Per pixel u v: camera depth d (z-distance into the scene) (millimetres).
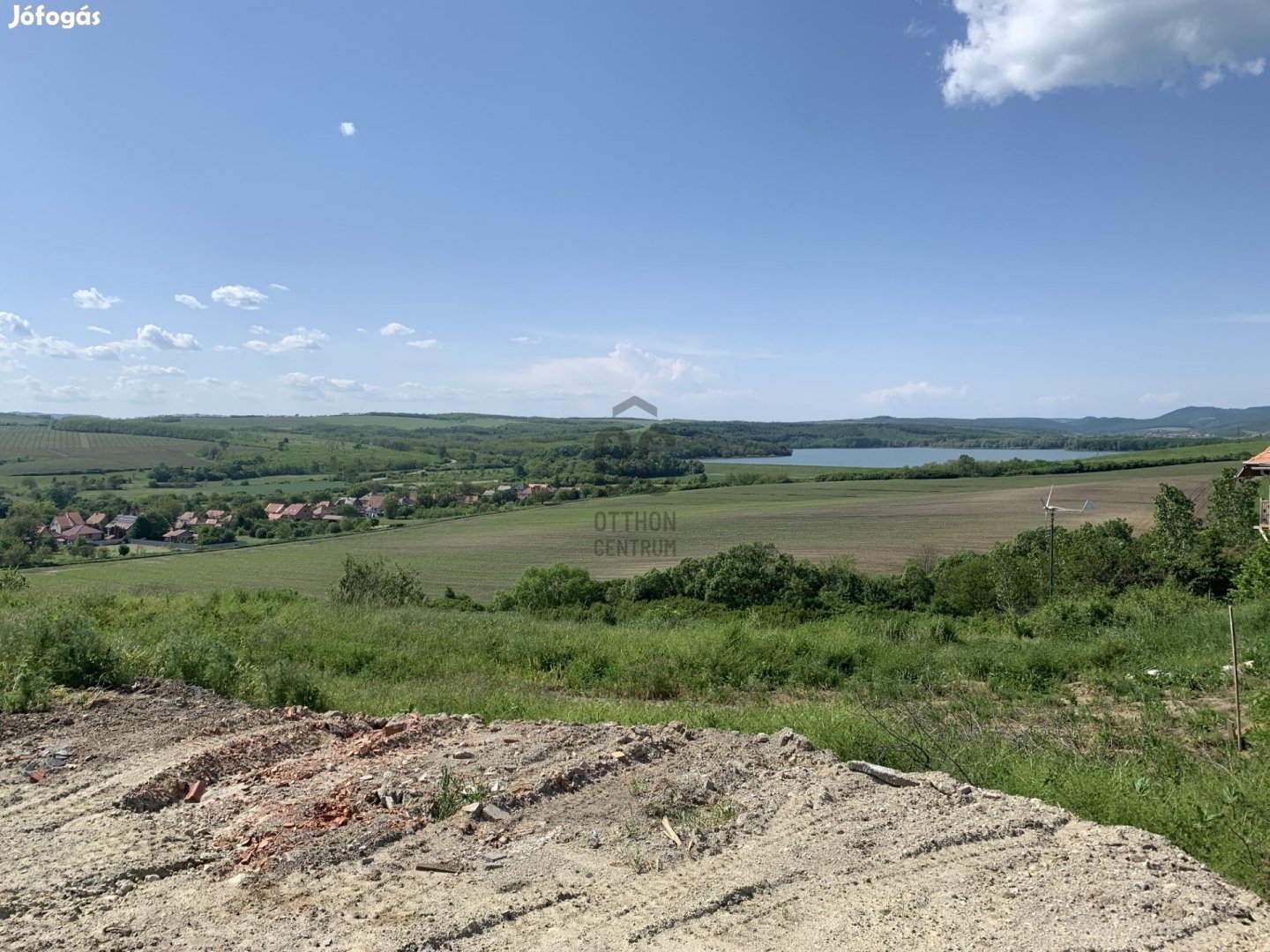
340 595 23000
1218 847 3924
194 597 17016
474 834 4039
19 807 4488
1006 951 2867
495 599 27062
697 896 3352
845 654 11438
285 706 7379
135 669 7645
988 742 6234
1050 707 8516
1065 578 24484
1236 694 6512
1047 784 4777
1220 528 29656
